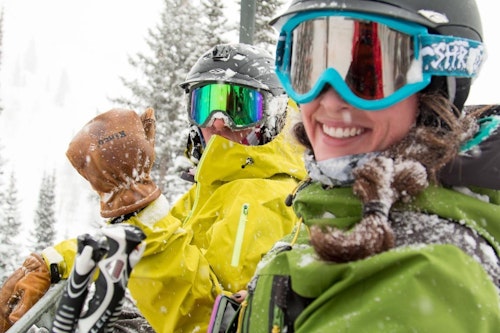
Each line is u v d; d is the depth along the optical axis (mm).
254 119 2650
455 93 1221
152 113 2045
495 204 1241
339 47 1174
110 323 1151
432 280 986
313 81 1224
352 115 1172
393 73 1138
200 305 2104
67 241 2455
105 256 1157
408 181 1066
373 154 1178
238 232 2314
